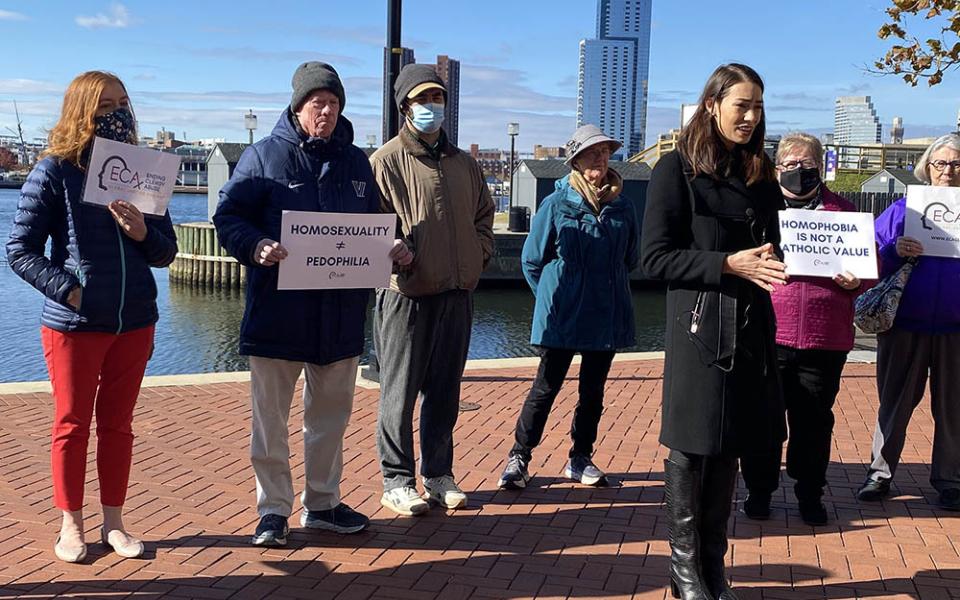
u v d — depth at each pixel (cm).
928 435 658
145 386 770
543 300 506
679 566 354
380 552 418
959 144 491
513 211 3369
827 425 462
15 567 390
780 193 360
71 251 375
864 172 3781
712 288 338
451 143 474
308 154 408
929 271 490
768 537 449
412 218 451
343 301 416
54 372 384
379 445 481
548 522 463
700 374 338
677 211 345
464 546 428
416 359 466
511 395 768
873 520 477
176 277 3247
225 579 383
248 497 493
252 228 394
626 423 675
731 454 338
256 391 416
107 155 366
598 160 505
